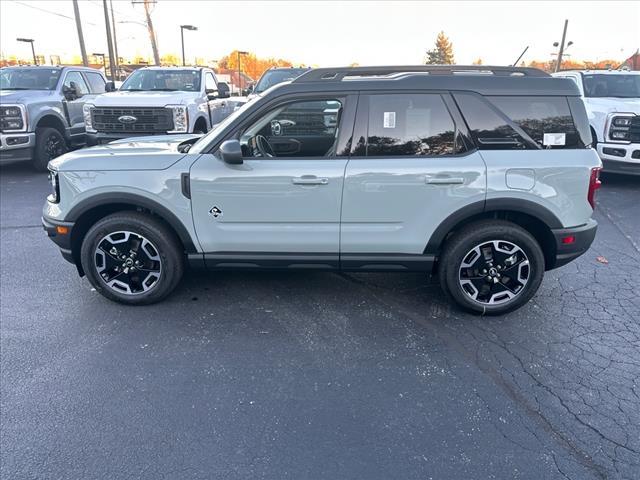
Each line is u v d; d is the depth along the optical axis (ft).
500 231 12.27
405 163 12.05
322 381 10.37
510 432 8.89
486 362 11.04
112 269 13.50
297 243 12.75
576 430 8.95
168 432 8.91
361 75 12.94
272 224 12.64
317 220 12.50
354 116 12.21
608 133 26.61
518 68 12.63
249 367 10.87
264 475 7.97
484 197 11.97
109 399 9.78
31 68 35.68
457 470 8.05
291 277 15.51
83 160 12.89
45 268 16.37
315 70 13.00
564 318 13.00
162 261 13.20
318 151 14.47
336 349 11.57
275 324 12.71
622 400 9.75
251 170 12.28
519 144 12.02
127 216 12.99
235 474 7.99
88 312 13.33
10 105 30.22
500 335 12.17
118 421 9.17
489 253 12.62
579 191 12.03
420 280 15.35
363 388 10.14
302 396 9.90
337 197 12.25
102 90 40.22
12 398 9.78
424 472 8.02
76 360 11.10
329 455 8.38
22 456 8.34
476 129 12.05
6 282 15.24
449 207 12.10
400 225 12.39
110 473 8.00
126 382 10.33
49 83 34.73
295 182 12.19
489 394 9.95
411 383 10.30
